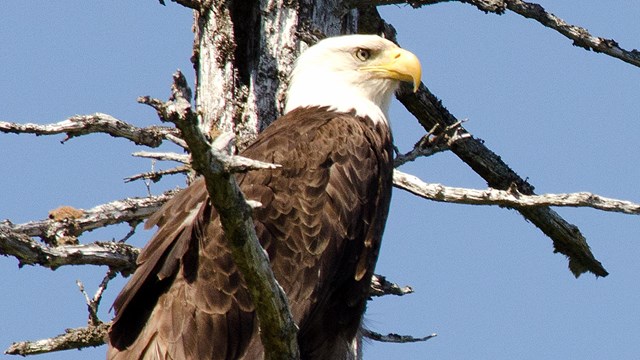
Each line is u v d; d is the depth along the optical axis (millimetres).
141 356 11688
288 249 12320
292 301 12258
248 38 15211
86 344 13008
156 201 13539
